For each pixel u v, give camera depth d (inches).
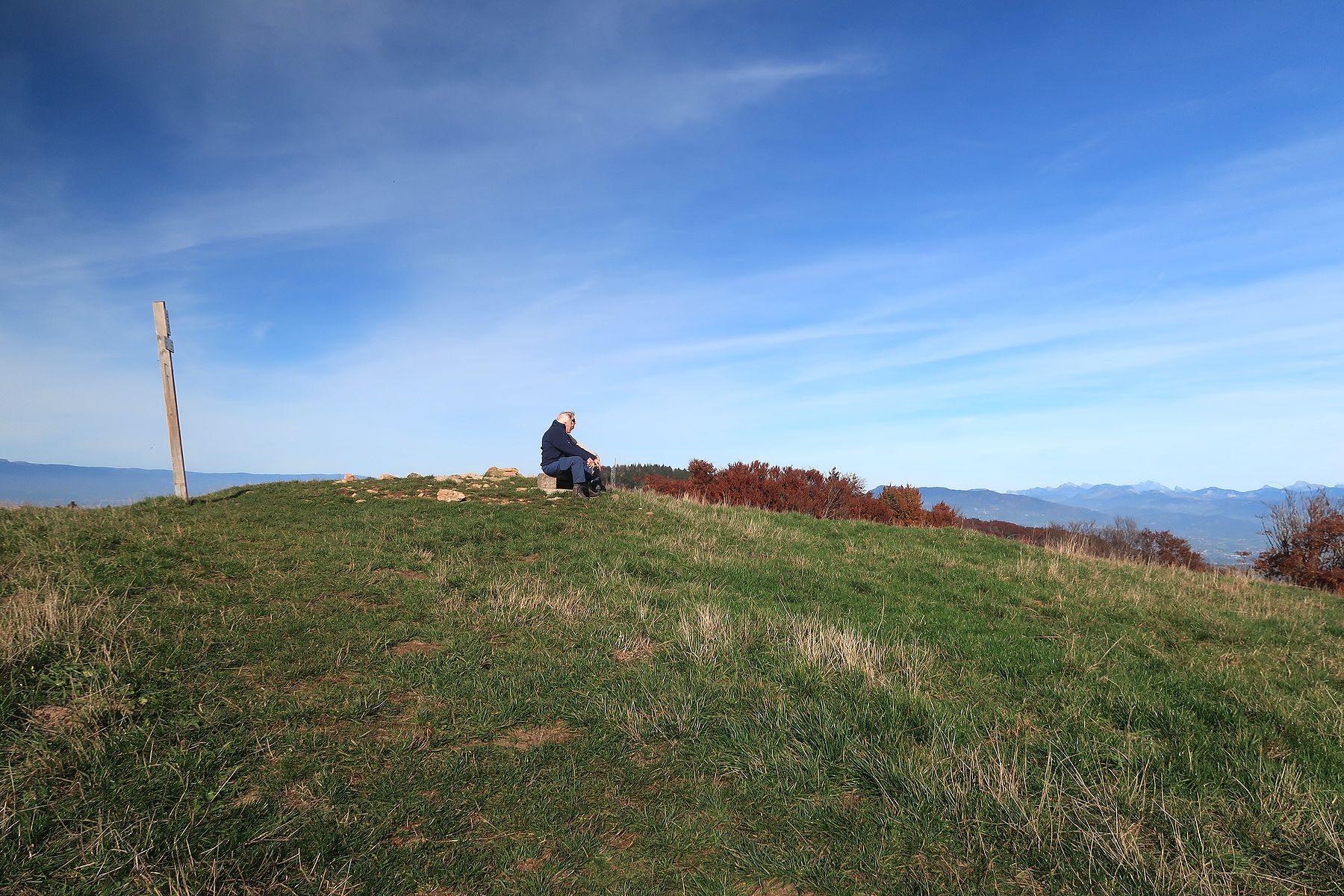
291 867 123.2
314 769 153.4
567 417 573.9
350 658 215.2
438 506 505.4
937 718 190.9
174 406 517.7
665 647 243.6
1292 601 499.2
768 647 251.0
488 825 139.6
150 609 231.9
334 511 479.8
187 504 499.8
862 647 251.4
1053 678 243.6
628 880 126.0
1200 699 227.0
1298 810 153.5
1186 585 498.3
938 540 586.9
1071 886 127.2
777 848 135.5
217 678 191.5
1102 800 154.7
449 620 257.4
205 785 142.7
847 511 1096.8
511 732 178.4
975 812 146.4
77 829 125.6
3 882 111.6
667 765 164.7
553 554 388.8
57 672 176.1
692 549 434.3
